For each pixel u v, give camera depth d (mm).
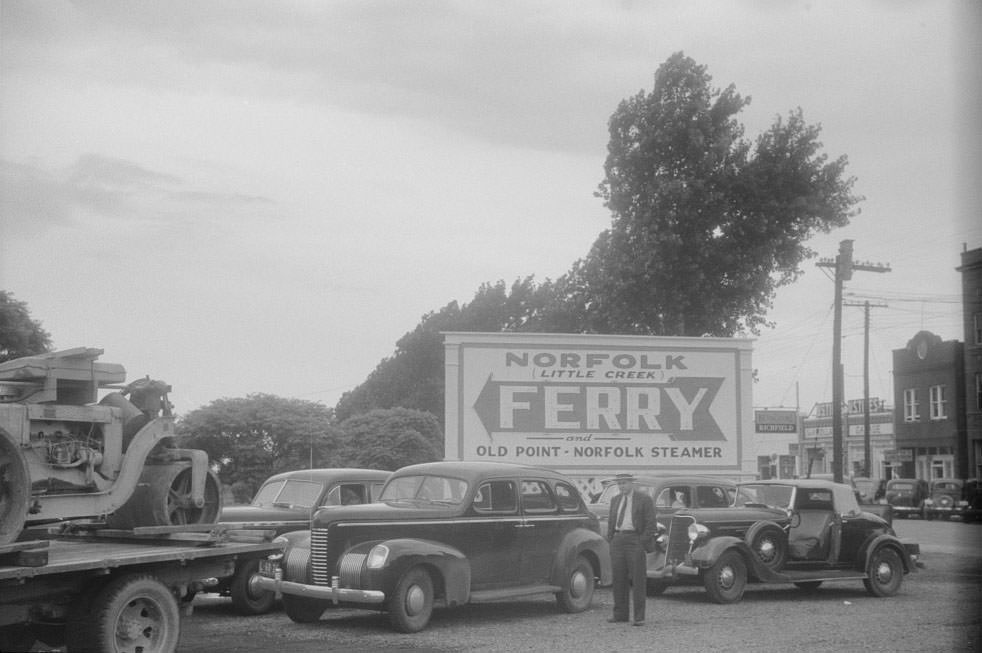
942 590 17344
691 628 12484
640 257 32656
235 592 13398
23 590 8422
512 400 22078
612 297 33094
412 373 58469
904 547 16531
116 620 8805
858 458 72438
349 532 12250
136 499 10102
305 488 15031
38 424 9156
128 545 9875
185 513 10352
